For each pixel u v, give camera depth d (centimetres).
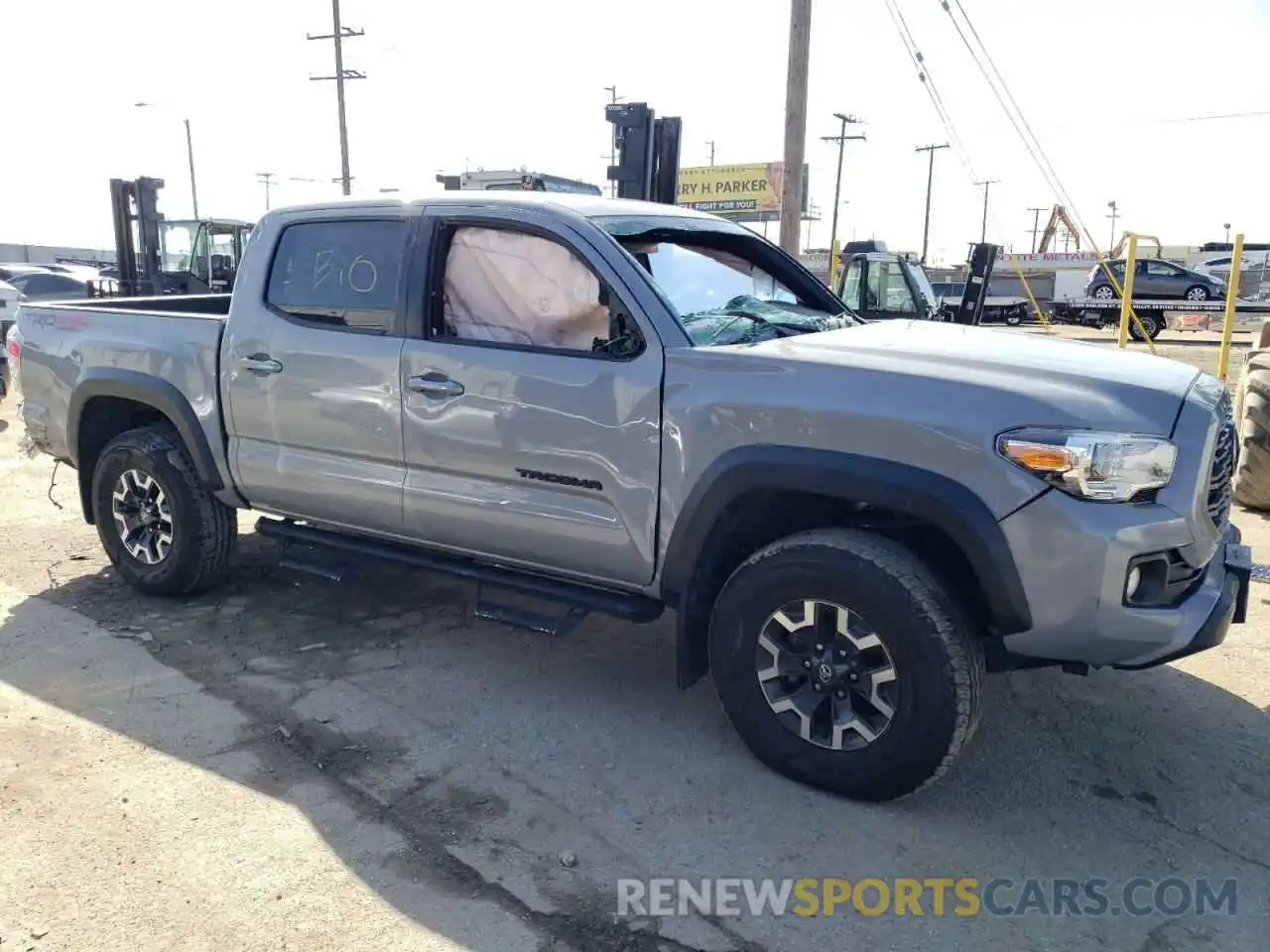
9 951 256
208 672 430
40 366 534
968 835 318
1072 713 403
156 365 485
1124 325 1570
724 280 432
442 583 550
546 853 305
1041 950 267
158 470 491
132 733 374
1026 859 307
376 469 424
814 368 330
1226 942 271
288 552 475
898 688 316
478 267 398
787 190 1338
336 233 434
